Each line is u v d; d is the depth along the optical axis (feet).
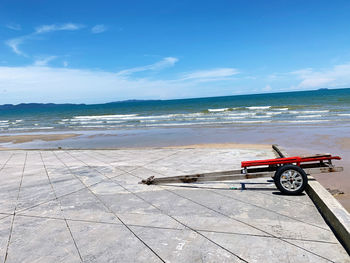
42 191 19.67
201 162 28.35
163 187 19.35
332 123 72.43
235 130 70.08
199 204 15.53
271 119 93.15
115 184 20.75
